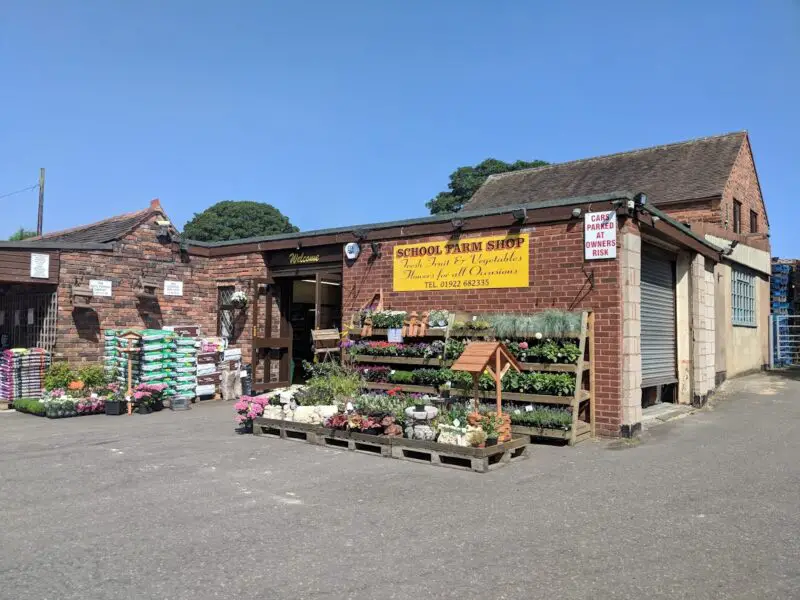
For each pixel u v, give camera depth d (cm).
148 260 1438
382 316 1120
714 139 2045
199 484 659
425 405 829
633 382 914
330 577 421
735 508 565
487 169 3941
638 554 458
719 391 1371
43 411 1142
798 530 506
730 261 1608
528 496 611
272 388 1435
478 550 469
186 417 1140
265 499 604
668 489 630
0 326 1509
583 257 941
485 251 1051
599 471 709
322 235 1309
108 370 1297
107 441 900
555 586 405
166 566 441
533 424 871
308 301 1680
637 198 905
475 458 710
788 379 1600
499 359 781
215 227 4438
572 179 2180
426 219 1124
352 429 830
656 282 1158
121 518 546
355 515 554
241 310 1480
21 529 519
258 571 431
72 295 1304
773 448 811
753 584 406
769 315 1952
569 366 888
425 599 388
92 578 421
